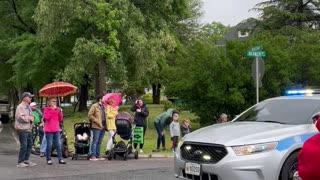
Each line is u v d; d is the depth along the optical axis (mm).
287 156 7422
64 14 28141
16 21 37719
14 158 15172
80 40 28344
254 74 15289
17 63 33906
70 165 13195
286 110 8570
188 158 7820
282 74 20219
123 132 14742
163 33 31031
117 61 29062
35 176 11070
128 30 29344
